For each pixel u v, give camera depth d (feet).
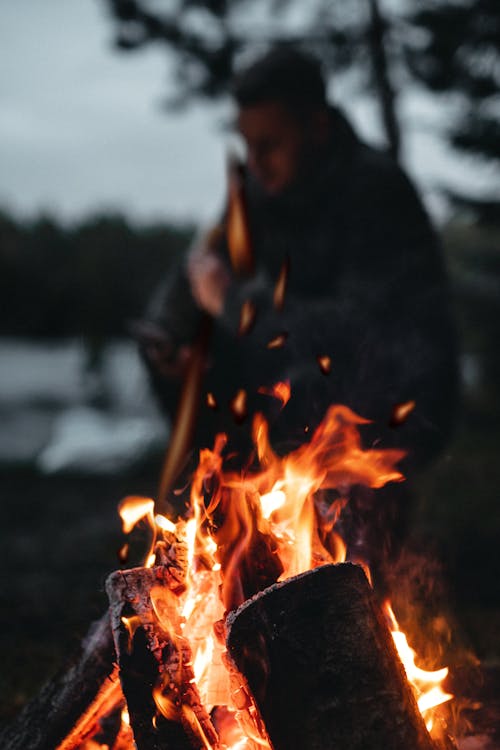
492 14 18.79
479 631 12.48
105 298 77.00
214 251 10.16
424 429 9.27
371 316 9.52
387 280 9.67
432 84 19.38
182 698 6.10
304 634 5.83
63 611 16.15
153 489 26.61
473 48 19.13
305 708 5.75
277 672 5.80
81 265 79.41
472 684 8.54
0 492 27.32
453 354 9.67
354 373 9.39
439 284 9.87
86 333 53.57
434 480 27.30
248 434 8.34
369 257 9.84
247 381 9.59
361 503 8.70
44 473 29.73
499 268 30.27
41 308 81.56
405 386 9.32
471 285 30.71
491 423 38.40
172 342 9.83
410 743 5.72
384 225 9.86
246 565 6.36
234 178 8.66
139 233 80.48
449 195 19.49
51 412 43.88
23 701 10.39
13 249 82.64
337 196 10.02
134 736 6.08
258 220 10.32
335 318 9.50
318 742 5.71
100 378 50.01
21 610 16.30
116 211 81.82
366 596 5.94
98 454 29.53
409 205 10.05
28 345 76.95
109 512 24.71
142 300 77.36
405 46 20.62
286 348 9.53
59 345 77.36
